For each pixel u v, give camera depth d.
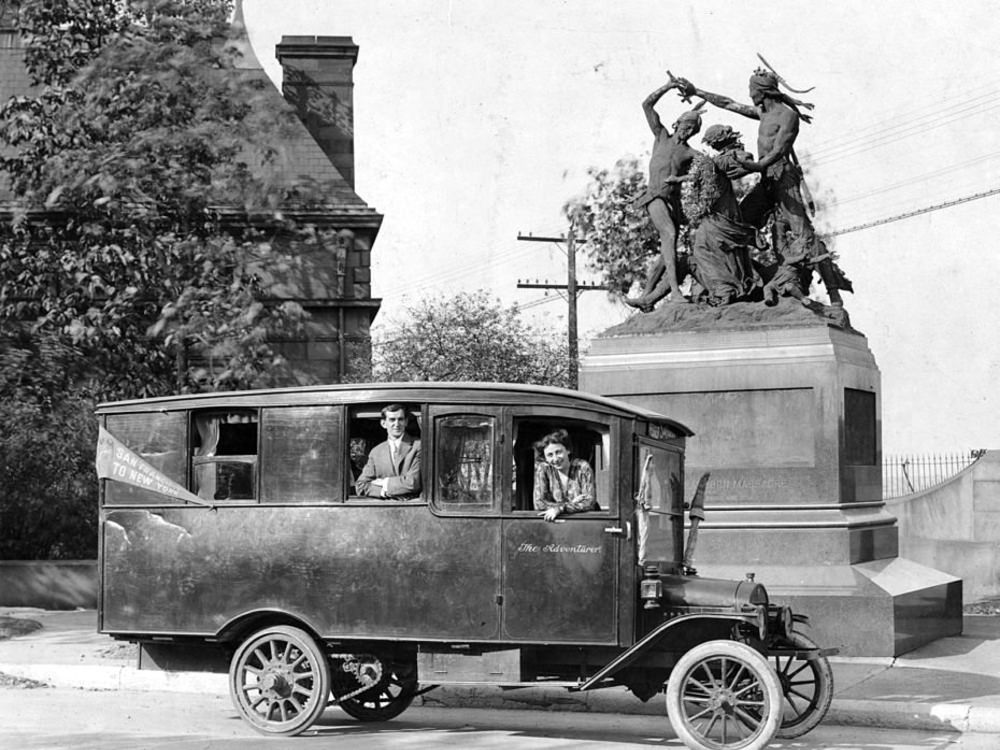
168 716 10.64
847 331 14.37
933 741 9.71
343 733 9.91
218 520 10.02
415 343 31.47
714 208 14.62
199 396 10.21
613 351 14.62
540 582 9.41
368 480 9.84
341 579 9.70
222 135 17.81
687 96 15.24
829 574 13.09
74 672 12.40
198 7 18.34
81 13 18.41
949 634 14.54
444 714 11.02
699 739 8.88
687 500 13.95
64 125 17.45
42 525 20.03
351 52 31.95
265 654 10.23
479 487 9.58
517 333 32.28
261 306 17.16
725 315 14.28
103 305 18.44
